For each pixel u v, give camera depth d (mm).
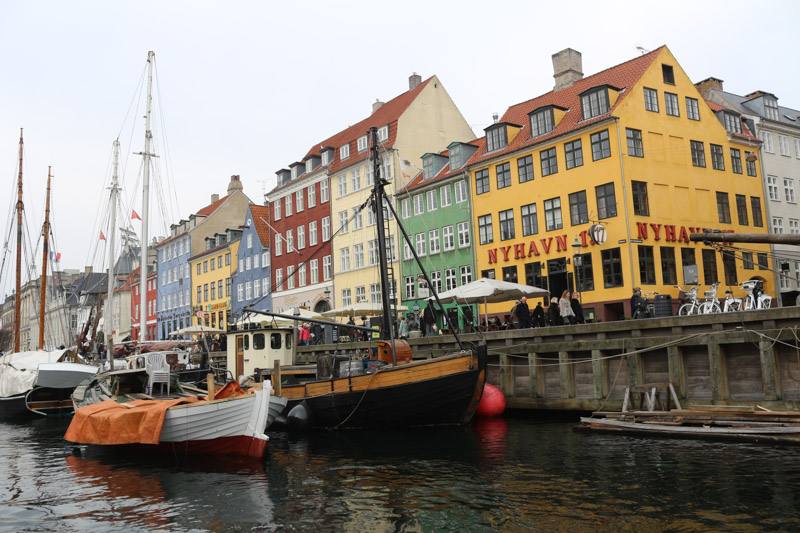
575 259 26172
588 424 15109
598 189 28734
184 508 9766
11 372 26250
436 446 14125
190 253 66062
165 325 71938
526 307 20516
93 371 25750
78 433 14578
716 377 14711
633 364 16234
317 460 13242
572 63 34625
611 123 28297
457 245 35875
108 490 11180
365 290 41875
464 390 16141
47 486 11727
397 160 40344
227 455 13547
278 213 52406
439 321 34875
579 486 9969
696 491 9320
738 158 33469
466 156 36812
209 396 13828
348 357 18031
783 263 33719
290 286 49875
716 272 30328
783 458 10953
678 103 30984
